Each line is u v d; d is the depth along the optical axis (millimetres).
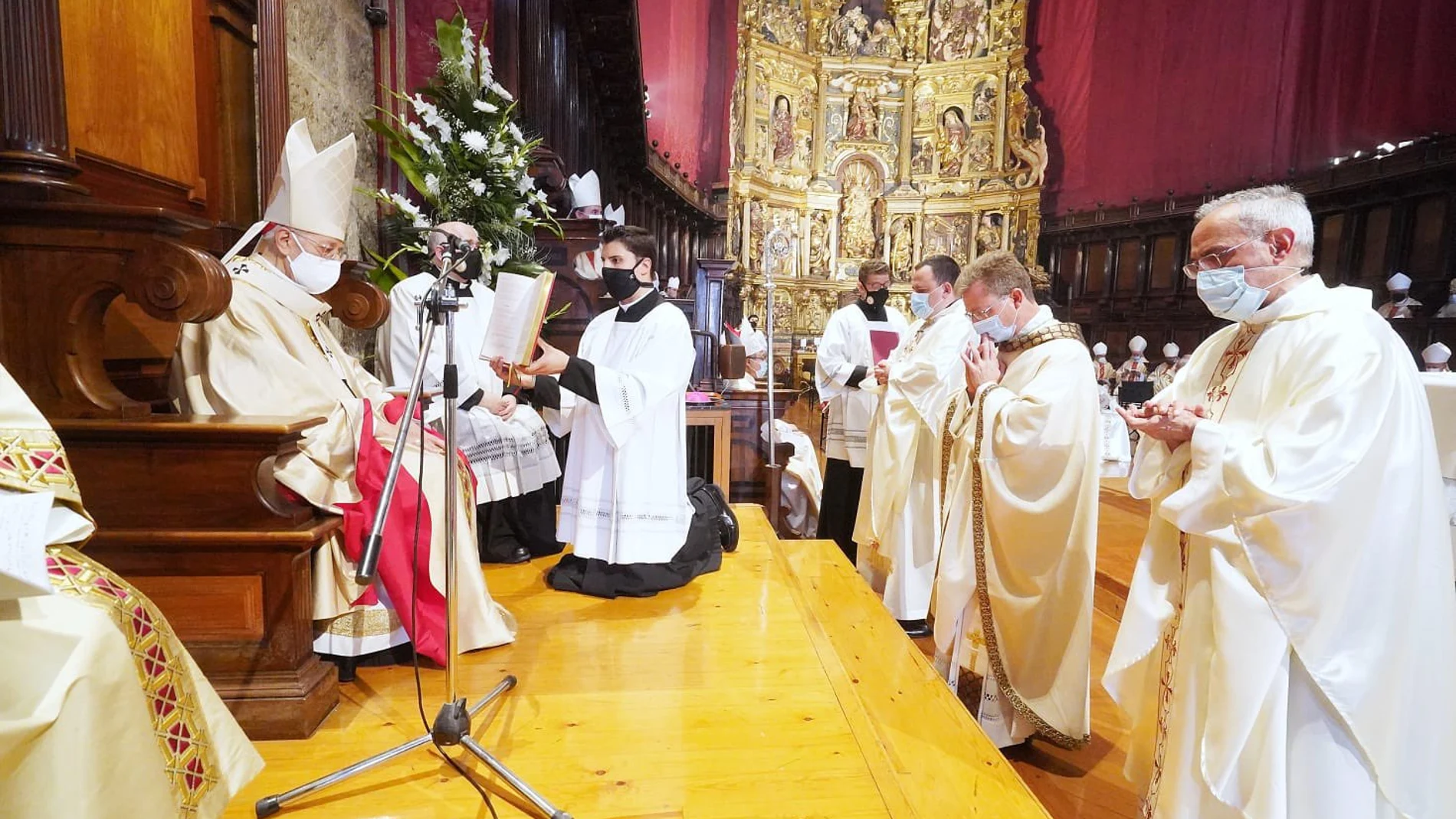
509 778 1633
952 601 2719
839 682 2232
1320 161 10367
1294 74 10633
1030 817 1705
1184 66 12180
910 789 1808
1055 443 2439
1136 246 13070
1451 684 1568
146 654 1328
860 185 15680
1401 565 1533
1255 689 1570
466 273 1703
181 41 3008
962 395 2932
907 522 3666
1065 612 2510
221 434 1812
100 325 1883
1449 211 8641
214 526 1856
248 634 1897
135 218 1794
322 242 2346
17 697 1101
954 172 15594
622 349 2764
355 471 2172
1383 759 1541
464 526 2414
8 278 1807
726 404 5289
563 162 5559
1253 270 1759
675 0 10094
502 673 2262
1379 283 9352
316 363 2270
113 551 1843
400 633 2260
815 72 15234
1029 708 2568
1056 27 14312
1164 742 1826
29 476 1270
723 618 2695
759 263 14453
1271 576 1597
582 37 6230
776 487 5055
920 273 3865
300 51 3812
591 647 2443
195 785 1362
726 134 12609
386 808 1647
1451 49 8852
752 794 1718
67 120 2318
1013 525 2514
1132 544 5012
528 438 3234
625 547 2684
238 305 2145
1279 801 1535
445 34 4180
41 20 1971
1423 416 1607
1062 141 14398
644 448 2703
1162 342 12570
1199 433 1699
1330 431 1560
